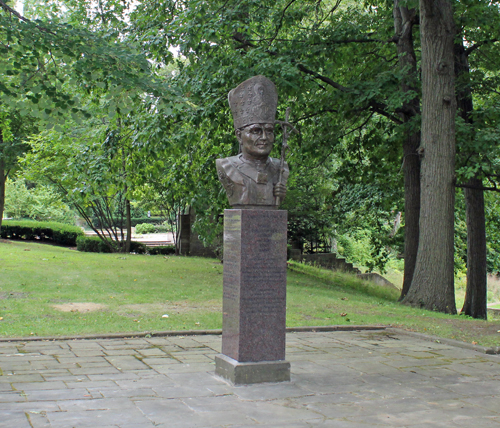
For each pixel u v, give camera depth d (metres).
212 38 14.55
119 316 10.78
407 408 5.73
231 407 5.60
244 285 6.63
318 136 18.55
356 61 18.19
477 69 18.27
